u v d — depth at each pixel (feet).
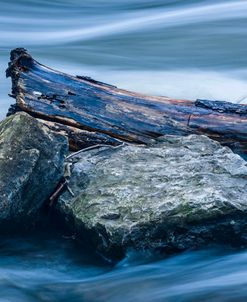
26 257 41.01
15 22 126.31
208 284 36.88
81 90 49.90
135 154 44.93
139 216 38.24
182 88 84.99
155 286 37.55
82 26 127.65
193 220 37.91
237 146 50.49
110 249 38.50
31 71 49.65
